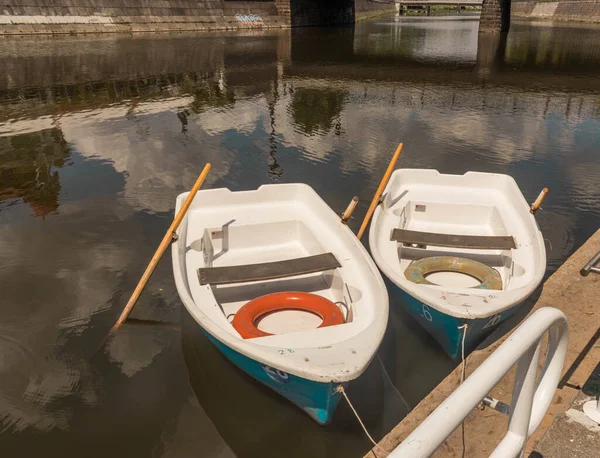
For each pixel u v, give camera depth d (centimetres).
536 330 175
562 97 1822
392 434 358
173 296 600
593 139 1275
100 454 394
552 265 682
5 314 564
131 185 945
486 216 694
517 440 191
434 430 138
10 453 392
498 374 157
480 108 1617
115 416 429
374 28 5172
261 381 427
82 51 2647
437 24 6112
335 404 387
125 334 532
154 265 542
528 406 187
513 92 1914
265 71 2294
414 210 706
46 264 665
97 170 1016
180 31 3797
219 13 4084
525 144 1226
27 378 471
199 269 514
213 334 407
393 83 2088
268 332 484
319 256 539
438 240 594
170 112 1489
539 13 7656
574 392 354
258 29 4300
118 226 776
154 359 496
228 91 1828
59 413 430
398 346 510
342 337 417
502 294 469
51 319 555
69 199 875
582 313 480
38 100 1609
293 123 1398
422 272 554
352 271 530
